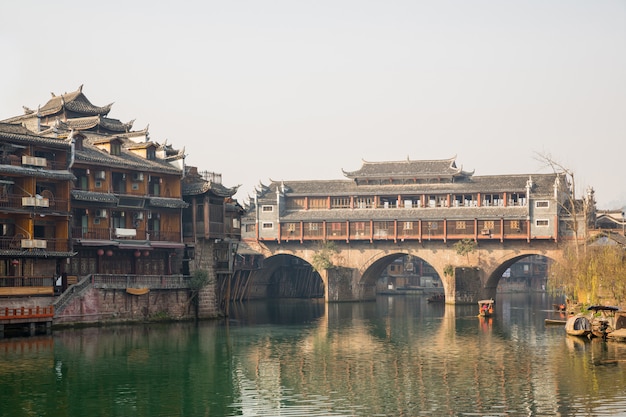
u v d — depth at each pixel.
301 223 130.88
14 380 51.22
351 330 82.06
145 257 85.25
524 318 97.56
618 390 49.03
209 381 52.41
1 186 72.50
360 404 46.22
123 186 83.69
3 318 65.81
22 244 71.12
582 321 75.06
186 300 84.62
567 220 116.88
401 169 130.62
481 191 123.12
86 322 73.75
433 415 43.81
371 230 127.31
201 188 87.06
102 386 50.28
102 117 101.06
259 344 69.25
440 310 111.81
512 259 122.00
